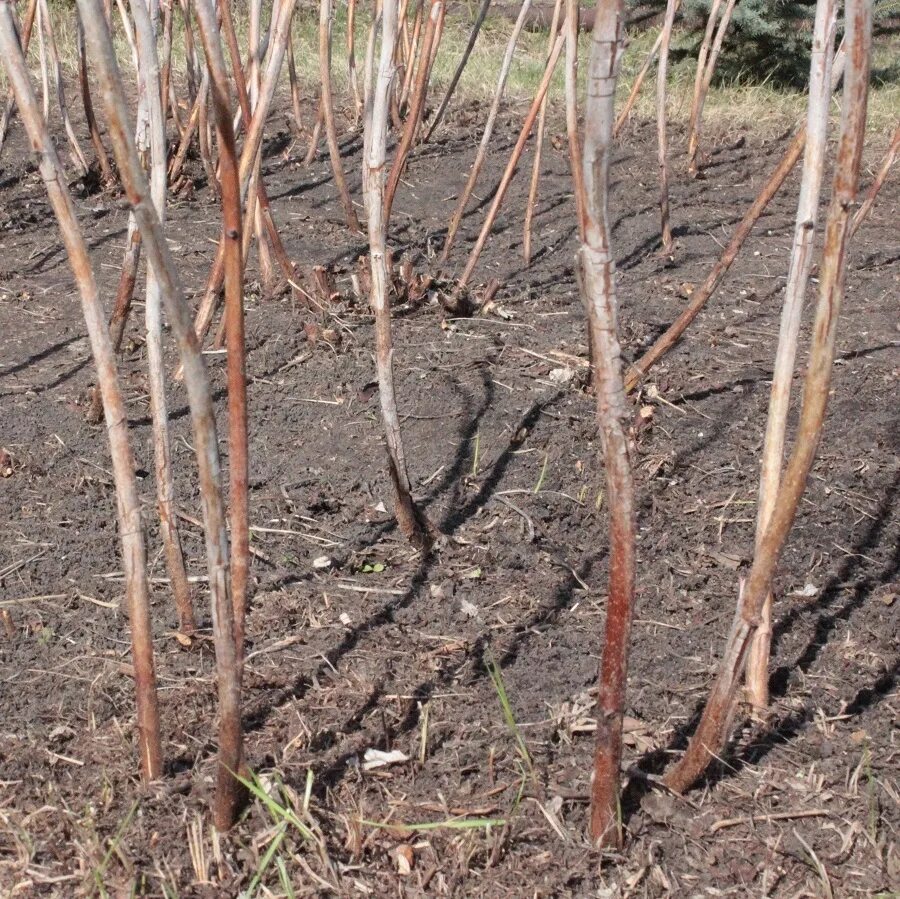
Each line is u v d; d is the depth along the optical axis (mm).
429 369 3559
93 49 1362
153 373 2141
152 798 1918
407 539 2719
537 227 5020
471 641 2371
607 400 1558
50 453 3012
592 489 2963
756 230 5105
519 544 2725
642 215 5258
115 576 2547
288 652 2316
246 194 2990
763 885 1806
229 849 1826
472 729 2115
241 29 7074
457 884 1801
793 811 1936
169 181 5215
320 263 4434
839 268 1535
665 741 2098
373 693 2197
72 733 2072
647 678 2268
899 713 2172
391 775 2006
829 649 2363
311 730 2094
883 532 2797
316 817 1896
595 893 1793
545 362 3627
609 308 1512
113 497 2859
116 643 2326
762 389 3516
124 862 1778
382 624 2424
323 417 3283
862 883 1807
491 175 5762
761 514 1959
